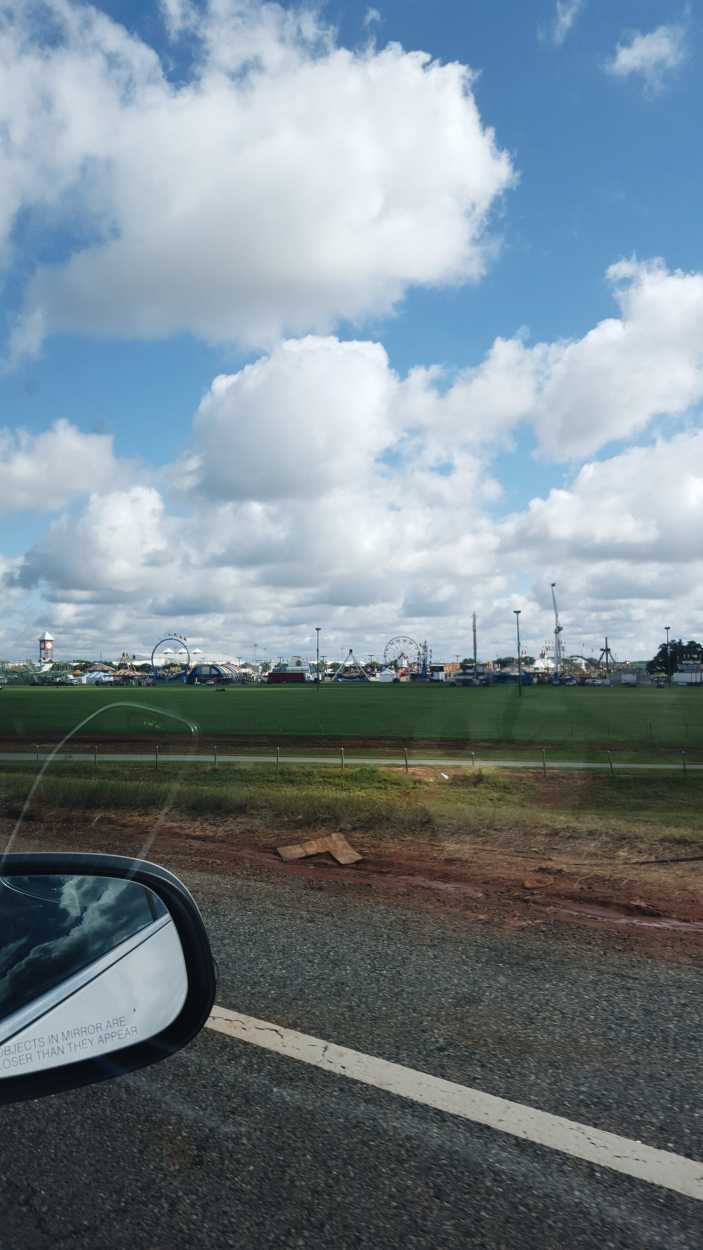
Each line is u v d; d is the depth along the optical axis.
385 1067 3.27
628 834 10.00
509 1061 3.34
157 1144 2.65
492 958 4.82
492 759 24.53
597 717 38.62
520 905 6.29
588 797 16.80
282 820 10.89
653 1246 2.15
